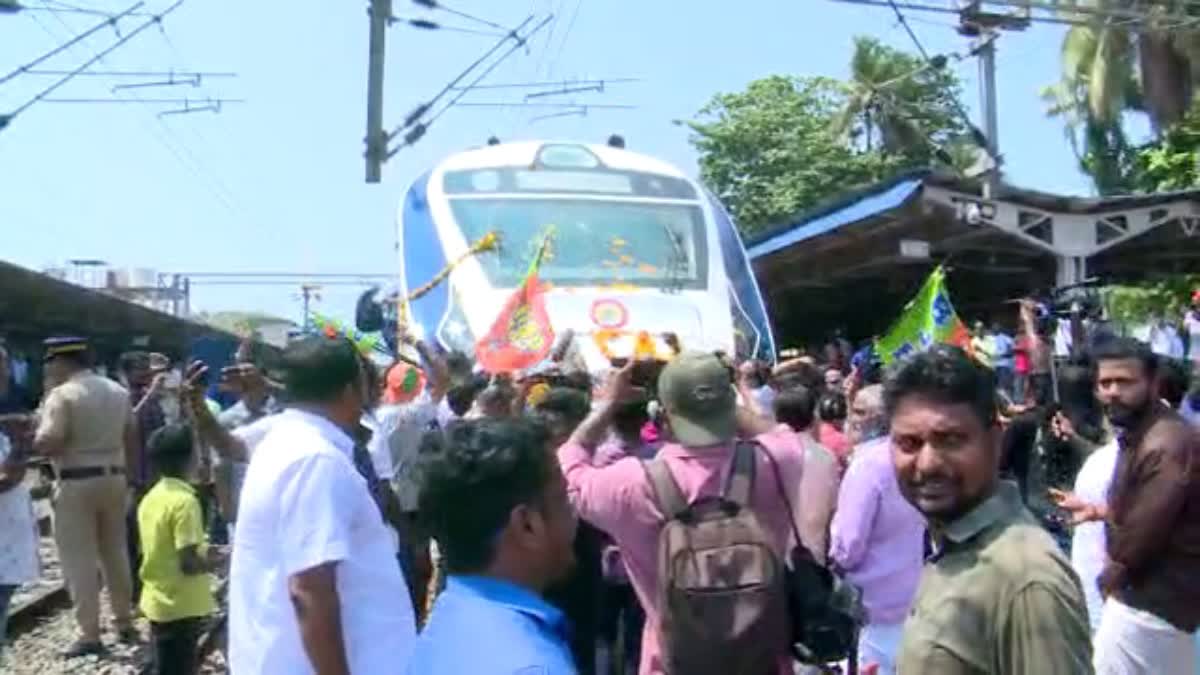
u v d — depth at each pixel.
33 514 7.29
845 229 15.79
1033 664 2.45
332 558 3.59
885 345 9.83
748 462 4.12
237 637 3.75
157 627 6.40
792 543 4.17
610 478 4.16
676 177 12.23
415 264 11.16
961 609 2.54
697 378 4.14
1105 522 4.66
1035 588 2.47
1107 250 17.09
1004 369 13.85
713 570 3.87
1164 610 4.39
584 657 5.61
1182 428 4.39
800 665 4.55
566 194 11.59
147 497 6.47
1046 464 9.21
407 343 8.36
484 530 2.33
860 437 6.07
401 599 3.81
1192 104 24.02
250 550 3.72
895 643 4.80
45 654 8.44
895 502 4.79
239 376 8.77
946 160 26.17
